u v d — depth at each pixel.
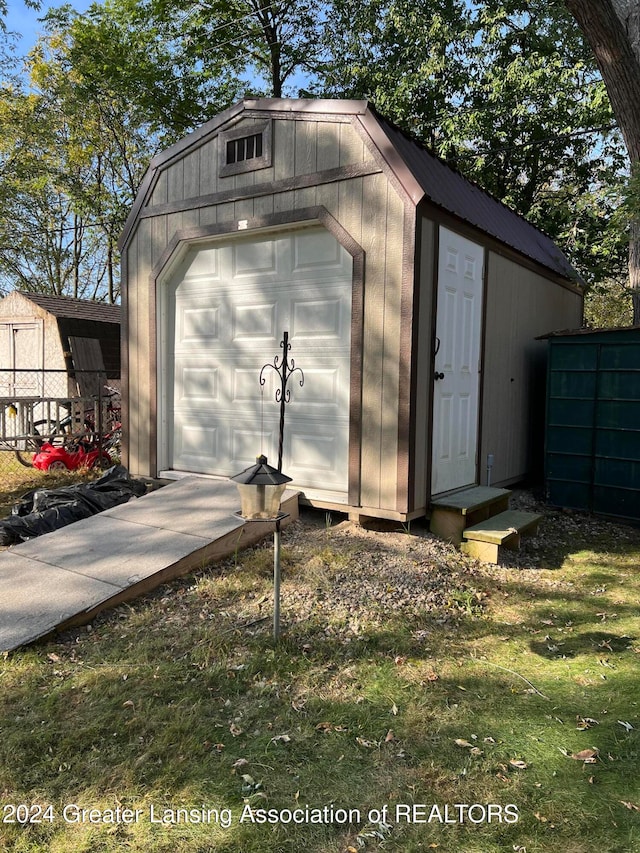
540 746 2.41
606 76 6.03
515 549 5.05
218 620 3.48
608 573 4.68
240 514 3.19
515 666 3.13
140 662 3.01
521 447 7.04
